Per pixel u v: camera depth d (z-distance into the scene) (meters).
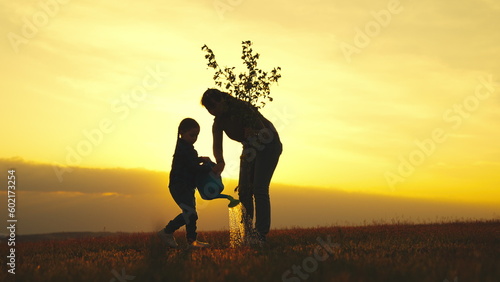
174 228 8.05
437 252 6.54
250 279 4.76
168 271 5.21
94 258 7.35
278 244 8.62
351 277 4.69
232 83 8.44
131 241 10.51
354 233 10.56
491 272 4.77
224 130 8.45
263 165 8.18
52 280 5.10
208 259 6.37
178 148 8.09
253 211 8.52
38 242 11.06
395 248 7.42
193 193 8.17
